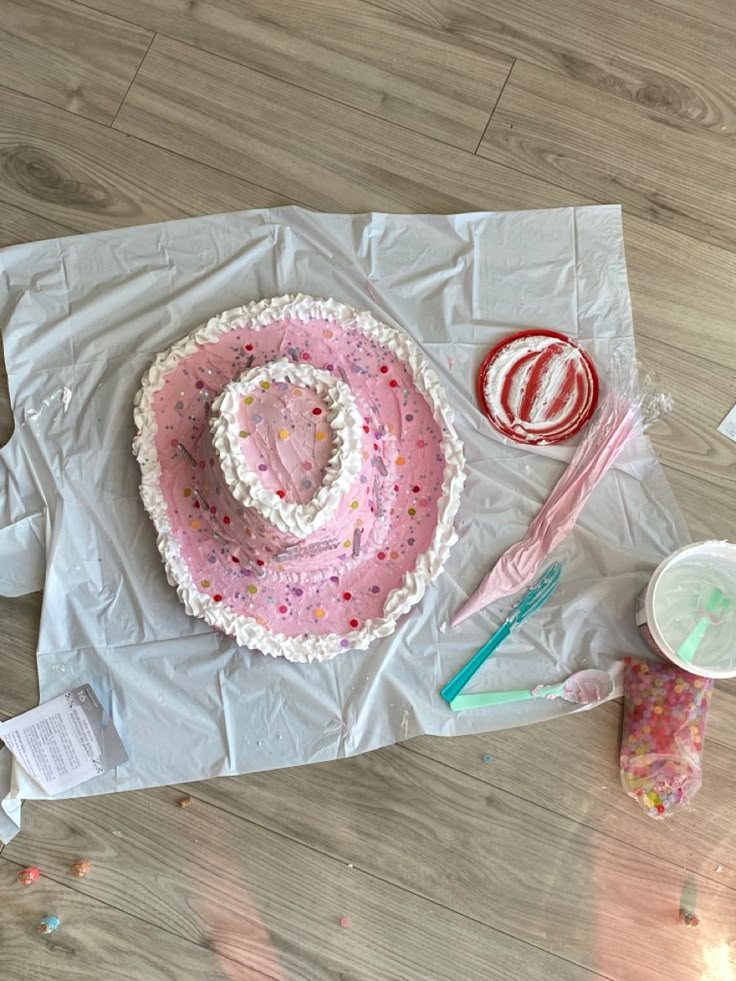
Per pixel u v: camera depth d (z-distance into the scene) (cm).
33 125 116
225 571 104
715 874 103
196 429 106
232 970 100
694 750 101
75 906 101
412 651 105
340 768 104
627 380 110
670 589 105
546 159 116
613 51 118
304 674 105
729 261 114
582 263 113
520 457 109
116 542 107
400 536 105
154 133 116
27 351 110
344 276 112
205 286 112
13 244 113
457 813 103
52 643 105
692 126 117
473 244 113
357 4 118
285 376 99
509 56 118
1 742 104
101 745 103
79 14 118
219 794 103
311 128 116
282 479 96
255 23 118
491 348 111
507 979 101
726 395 111
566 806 104
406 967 101
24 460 108
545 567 108
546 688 104
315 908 102
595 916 102
